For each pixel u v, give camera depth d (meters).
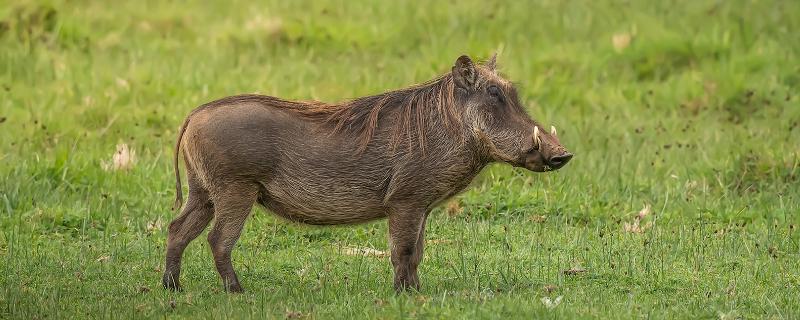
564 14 50.78
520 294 23.33
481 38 48.81
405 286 23.61
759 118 41.31
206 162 23.47
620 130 39.34
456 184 23.73
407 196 23.50
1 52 43.62
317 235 29.34
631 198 32.22
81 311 22.56
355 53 47.16
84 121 38.12
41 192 31.31
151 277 25.69
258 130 23.34
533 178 33.22
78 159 33.59
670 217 30.77
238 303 22.84
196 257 27.30
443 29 49.66
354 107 23.91
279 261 27.02
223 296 23.53
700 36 47.50
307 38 48.22
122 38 47.84
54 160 33.50
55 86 41.72
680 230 29.56
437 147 23.41
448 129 23.44
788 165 33.88
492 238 29.06
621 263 26.39
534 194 31.69
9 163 33.41
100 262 26.81
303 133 23.56
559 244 28.50
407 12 51.22
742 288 24.55
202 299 23.36
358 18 51.44
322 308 22.45
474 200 31.38
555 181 33.03
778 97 42.34
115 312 22.25
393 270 24.55
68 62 44.16
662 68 46.16
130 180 32.44
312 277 25.77
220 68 44.72
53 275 25.56
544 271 26.20
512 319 21.39
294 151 23.45
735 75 43.69
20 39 46.09
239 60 45.81
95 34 47.72
